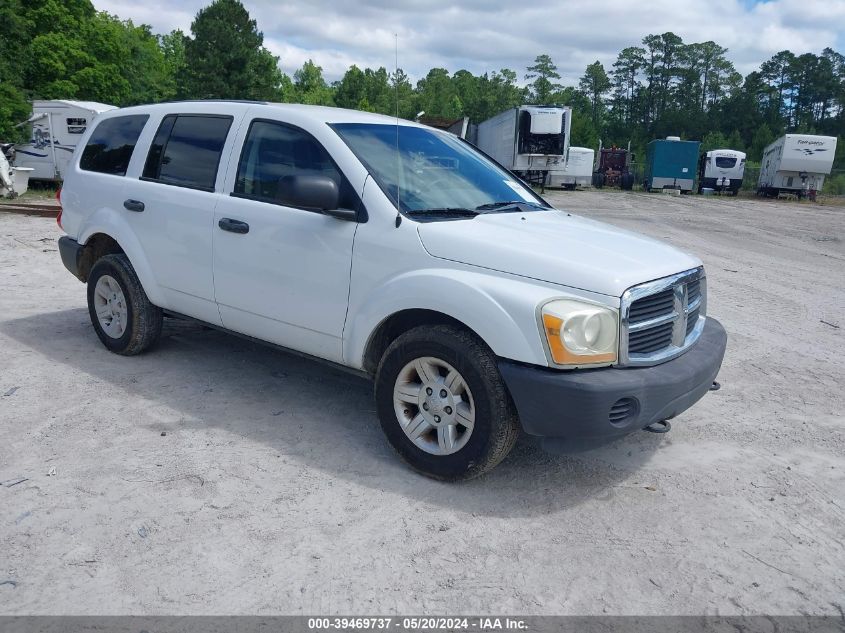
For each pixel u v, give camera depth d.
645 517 3.58
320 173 4.23
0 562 2.96
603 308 3.38
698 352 3.93
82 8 43.19
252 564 3.03
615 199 32.22
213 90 44.62
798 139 34.62
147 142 5.34
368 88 81.81
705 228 19.00
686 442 4.52
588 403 3.29
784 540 3.42
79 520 3.29
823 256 14.03
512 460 4.15
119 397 4.78
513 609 2.83
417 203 4.05
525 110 30.42
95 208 5.60
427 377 3.79
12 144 18.89
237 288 4.62
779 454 4.40
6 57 34.81
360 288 3.97
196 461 3.91
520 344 3.37
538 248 3.63
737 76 127.31
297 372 5.45
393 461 4.05
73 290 7.95
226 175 4.70
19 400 4.64
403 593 2.89
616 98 130.88
